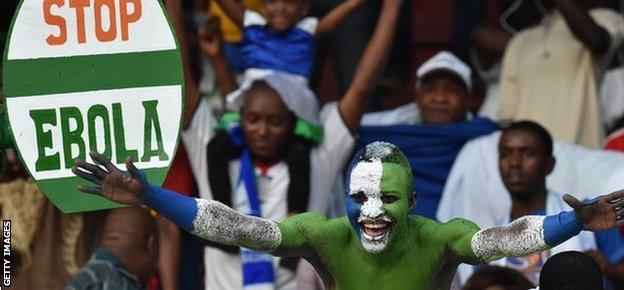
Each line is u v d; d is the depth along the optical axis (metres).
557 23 16.52
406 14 17.38
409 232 7.90
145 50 8.04
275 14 14.50
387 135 15.45
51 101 7.96
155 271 14.07
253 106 13.88
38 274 13.73
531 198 13.95
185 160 14.35
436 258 7.86
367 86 14.20
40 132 7.94
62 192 7.94
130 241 12.52
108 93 8.00
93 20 8.00
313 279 13.09
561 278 8.77
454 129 15.31
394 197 7.61
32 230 13.70
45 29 7.96
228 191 13.91
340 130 14.16
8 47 7.92
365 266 7.89
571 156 14.97
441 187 15.27
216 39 14.95
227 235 7.62
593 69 16.25
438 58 15.73
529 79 16.41
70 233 13.74
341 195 14.68
